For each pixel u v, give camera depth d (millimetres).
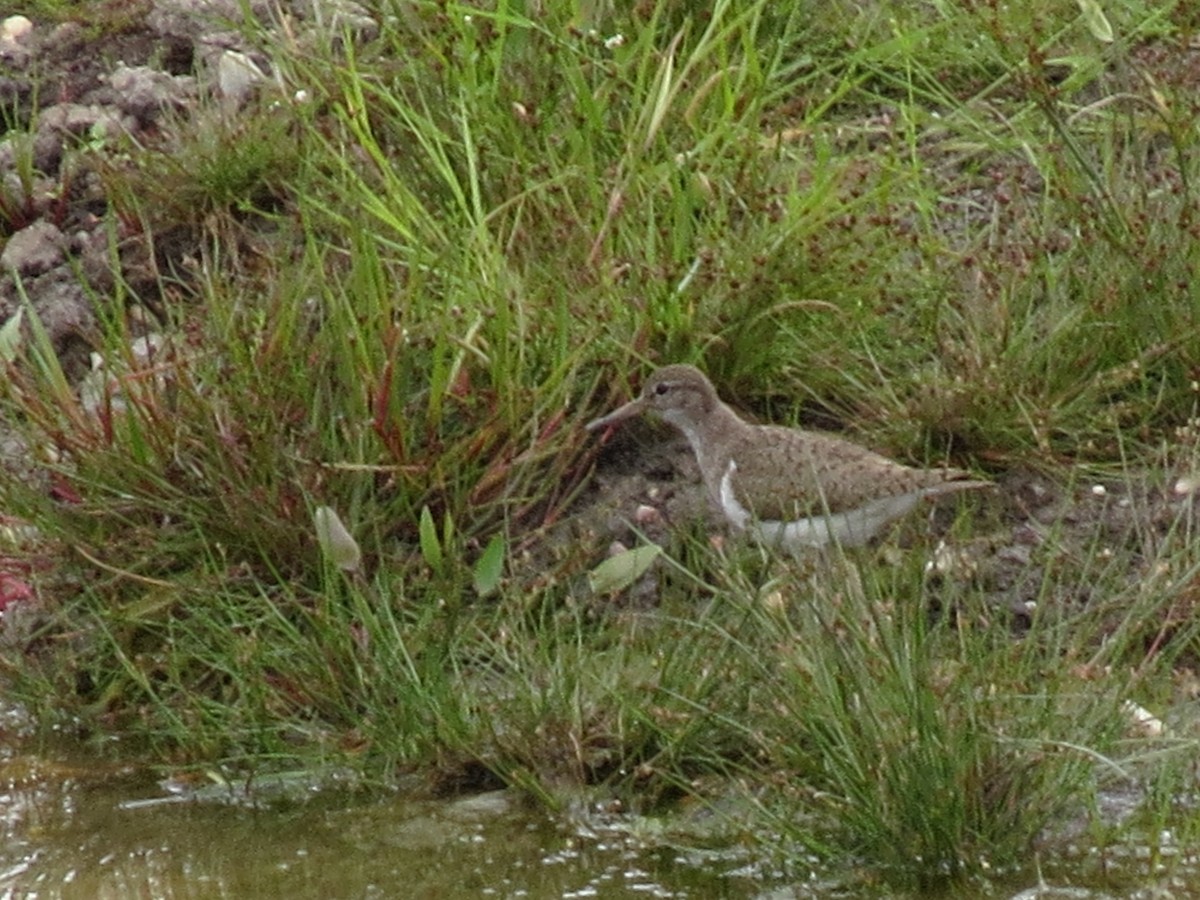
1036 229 12969
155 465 11906
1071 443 12273
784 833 9969
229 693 11391
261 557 11766
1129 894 9516
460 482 11969
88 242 14102
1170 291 12461
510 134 13578
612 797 10508
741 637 10891
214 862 10320
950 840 9672
